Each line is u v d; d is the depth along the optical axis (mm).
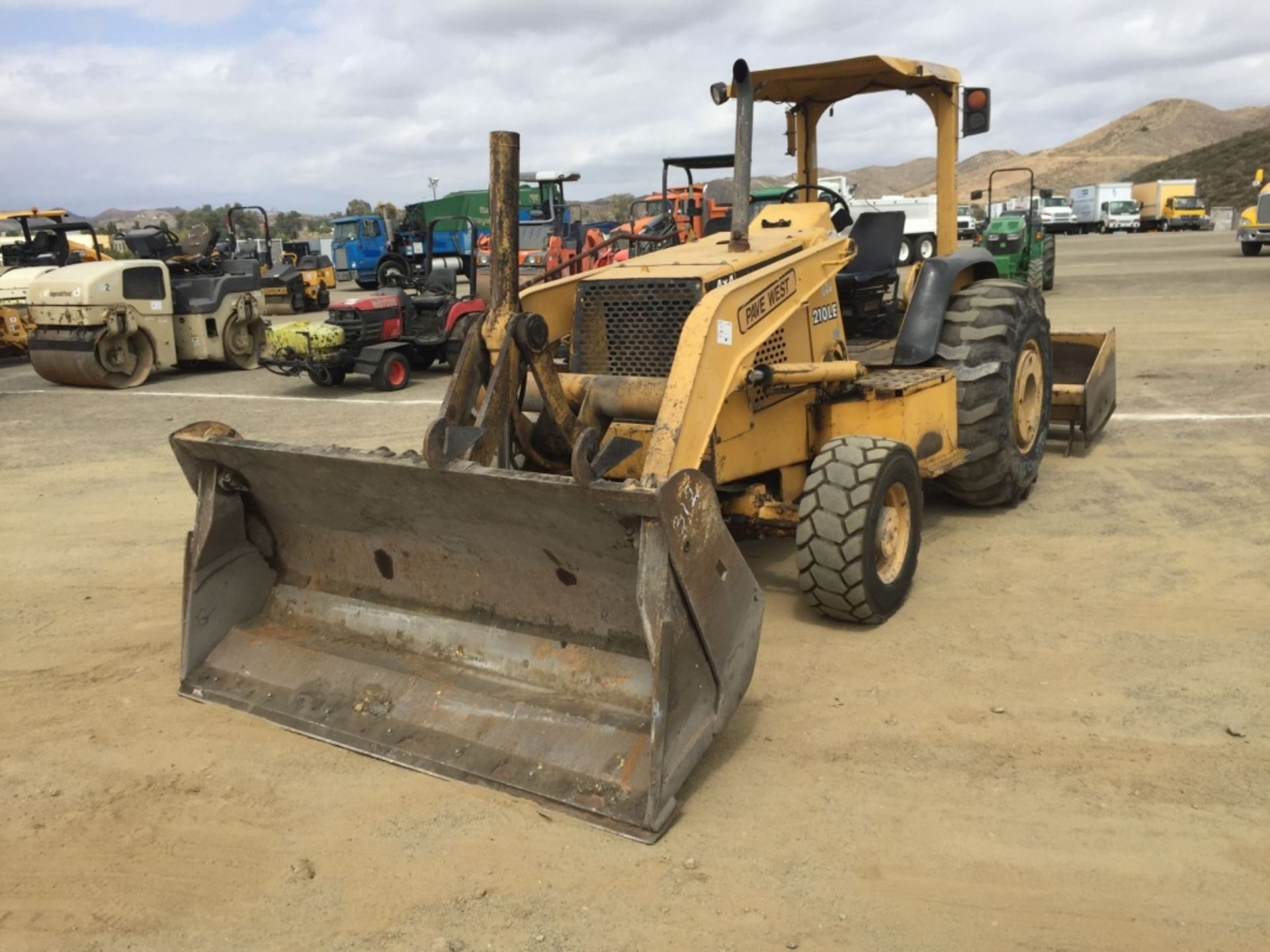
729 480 4297
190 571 4043
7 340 16406
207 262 15039
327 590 4117
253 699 3875
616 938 2613
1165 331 12594
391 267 27594
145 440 9547
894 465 4246
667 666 2963
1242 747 3334
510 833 3051
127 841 3113
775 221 5070
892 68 5477
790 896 2738
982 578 4895
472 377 3930
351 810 3211
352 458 3465
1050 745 3408
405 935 2658
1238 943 2492
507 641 3615
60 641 4684
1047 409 6230
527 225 18500
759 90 6000
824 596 4199
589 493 2975
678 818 3098
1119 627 4281
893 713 3674
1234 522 5457
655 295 4215
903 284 6691
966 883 2760
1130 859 2818
